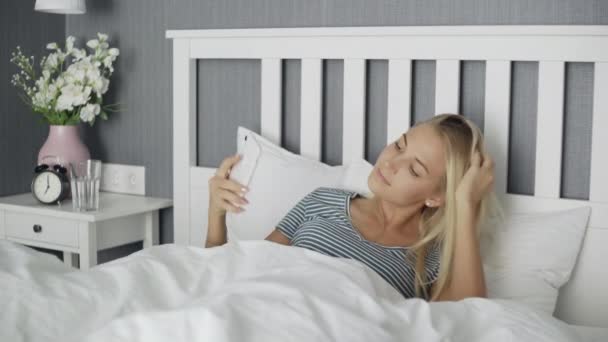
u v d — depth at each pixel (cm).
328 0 224
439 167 175
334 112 227
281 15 232
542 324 132
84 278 141
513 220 189
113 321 113
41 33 269
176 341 109
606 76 185
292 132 235
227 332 107
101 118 271
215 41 235
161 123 259
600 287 188
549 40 189
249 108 241
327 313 120
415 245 177
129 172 266
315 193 196
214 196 208
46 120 258
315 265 140
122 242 247
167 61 255
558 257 184
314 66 220
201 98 249
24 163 269
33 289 132
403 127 209
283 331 113
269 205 211
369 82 221
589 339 164
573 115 196
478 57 197
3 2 256
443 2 207
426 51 203
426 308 131
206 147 250
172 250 162
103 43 253
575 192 197
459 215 170
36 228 242
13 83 262
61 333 128
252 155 218
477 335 130
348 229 182
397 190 176
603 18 189
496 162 198
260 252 158
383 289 150
